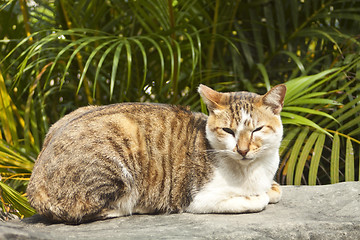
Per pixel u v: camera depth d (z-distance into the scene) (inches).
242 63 219.8
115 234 100.6
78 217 114.9
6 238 86.7
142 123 125.0
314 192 133.1
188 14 207.0
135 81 206.7
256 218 113.3
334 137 161.9
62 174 113.7
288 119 162.2
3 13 198.7
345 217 112.5
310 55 213.9
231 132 120.1
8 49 203.9
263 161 123.8
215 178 121.3
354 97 181.3
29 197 118.3
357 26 207.2
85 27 196.1
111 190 116.9
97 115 122.9
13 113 197.2
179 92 213.9
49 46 188.9
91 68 197.6
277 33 220.2
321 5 210.5
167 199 125.0
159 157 123.9
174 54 190.7
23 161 165.0
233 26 221.8
